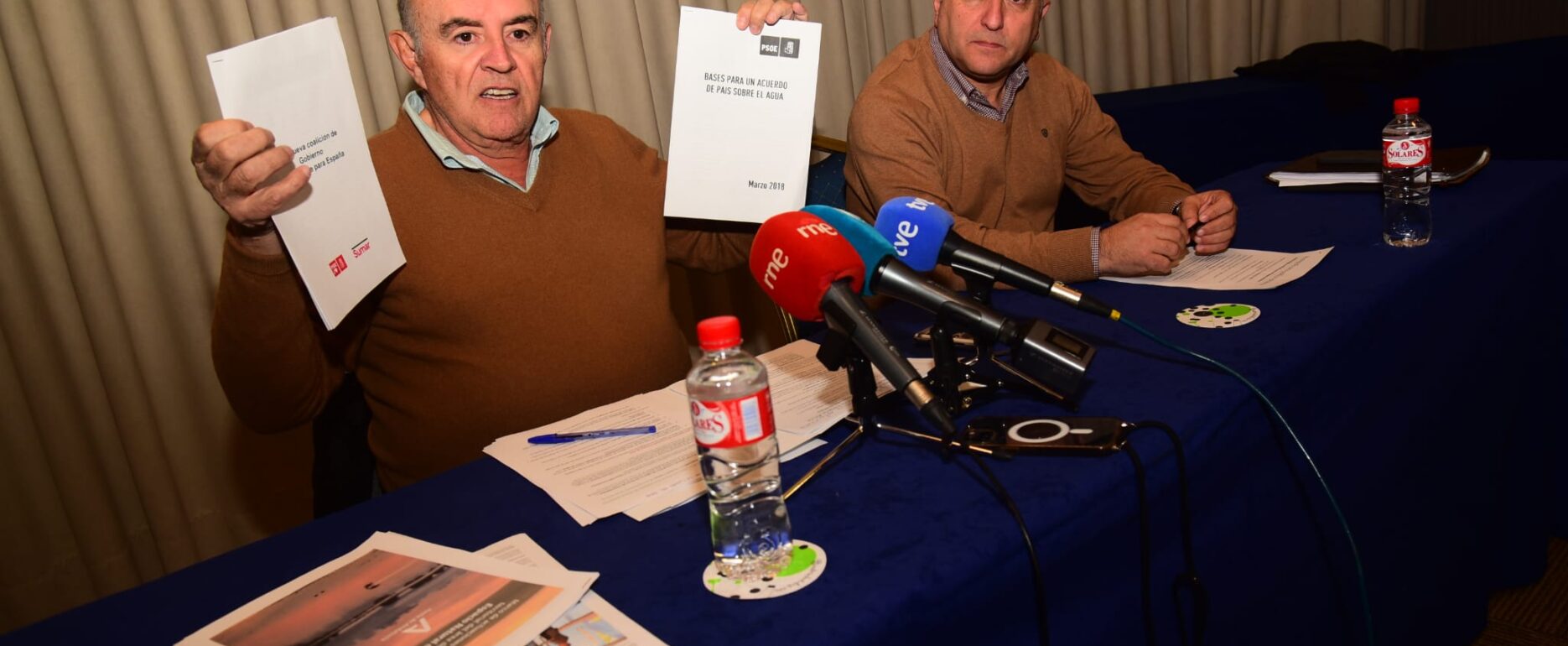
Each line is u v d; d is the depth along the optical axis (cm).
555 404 160
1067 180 225
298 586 93
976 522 91
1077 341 108
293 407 150
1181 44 336
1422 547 150
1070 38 315
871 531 91
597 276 164
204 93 211
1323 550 127
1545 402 186
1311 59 286
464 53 149
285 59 113
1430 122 279
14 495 209
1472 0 361
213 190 109
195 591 96
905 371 93
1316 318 128
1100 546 98
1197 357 121
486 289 156
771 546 90
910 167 184
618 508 101
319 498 158
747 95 154
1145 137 271
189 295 219
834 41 275
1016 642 92
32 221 200
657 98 260
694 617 82
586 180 168
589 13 244
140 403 217
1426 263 144
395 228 150
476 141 157
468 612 85
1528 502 184
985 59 183
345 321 157
